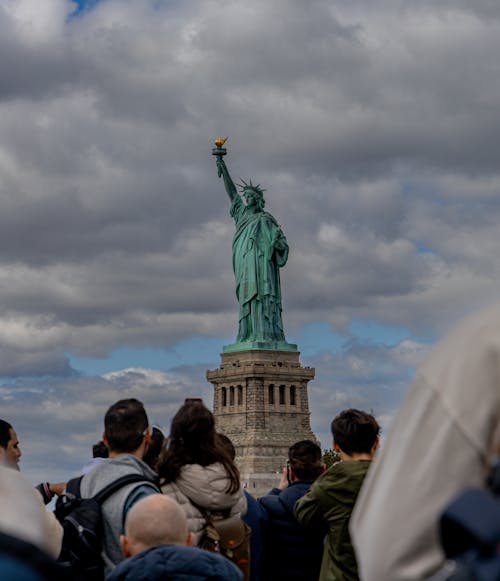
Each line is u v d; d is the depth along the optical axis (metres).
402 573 6.07
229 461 18.67
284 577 22.31
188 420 18.55
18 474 8.10
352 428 19.17
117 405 18.52
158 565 13.21
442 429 6.15
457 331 6.51
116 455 18.27
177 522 13.84
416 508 6.07
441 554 6.07
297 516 19.86
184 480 18.20
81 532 16.17
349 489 18.73
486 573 4.73
